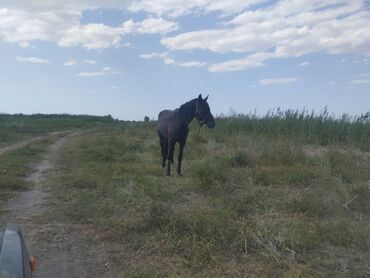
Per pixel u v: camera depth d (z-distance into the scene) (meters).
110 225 6.53
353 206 7.54
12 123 36.06
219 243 5.62
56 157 15.24
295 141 15.01
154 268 5.00
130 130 28.45
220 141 17.28
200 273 4.90
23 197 8.73
